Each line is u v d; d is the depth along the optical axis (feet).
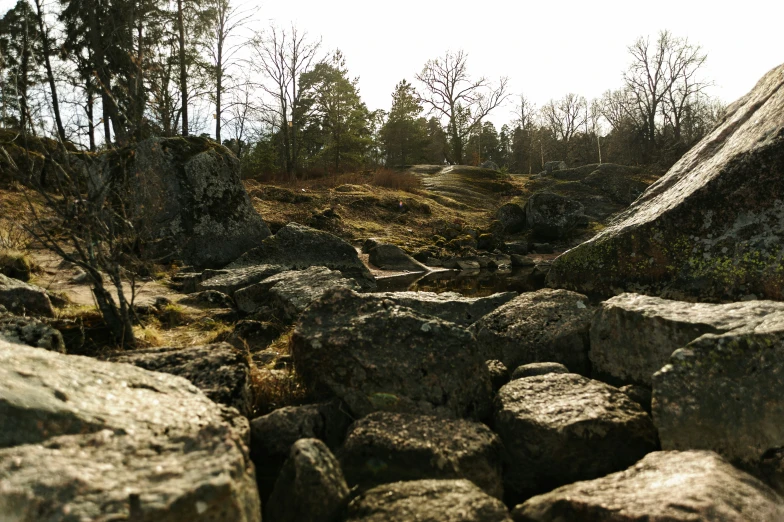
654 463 9.14
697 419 9.99
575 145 249.75
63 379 8.54
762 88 30.76
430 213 78.89
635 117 211.61
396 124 206.28
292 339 13.35
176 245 37.35
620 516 7.47
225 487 6.34
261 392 12.53
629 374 13.76
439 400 11.61
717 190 24.02
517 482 10.53
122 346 15.26
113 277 16.11
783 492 9.14
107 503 6.03
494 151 298.97
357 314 13.14
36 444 7.06
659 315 13.25
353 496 8.77
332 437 10.98
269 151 125.70
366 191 82.28
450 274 48.49
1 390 7.48
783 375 10.00
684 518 7.16
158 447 7.43
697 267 24.31
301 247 38.09
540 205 69.46
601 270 27.61
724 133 30.53
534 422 10.38
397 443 9.46
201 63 87.35
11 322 13.99
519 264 55.42
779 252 22.12
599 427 10.23
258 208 62.39
